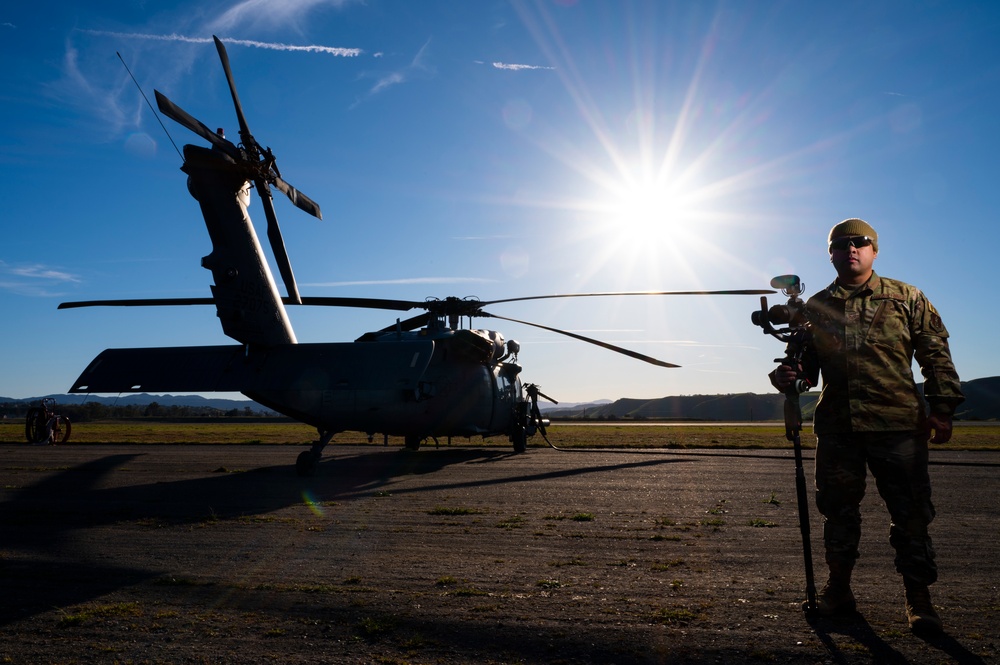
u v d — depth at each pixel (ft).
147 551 20.81
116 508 29.53
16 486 37.60
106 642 12.75
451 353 55.31
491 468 47.44
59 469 47.39
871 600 14.92
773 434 108.99
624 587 16.31
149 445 79.71
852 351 13.46
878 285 13.76
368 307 53.88
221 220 34.24
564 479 39.88
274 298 37.06
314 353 34.94
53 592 16.21
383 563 19.04
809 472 43.14
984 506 28.91
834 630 12.96
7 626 13.71
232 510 28.81
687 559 19.33
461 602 15.12
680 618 13.82
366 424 48.55
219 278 34.06
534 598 15.39
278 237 37.14
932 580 12.80
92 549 21.12
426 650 12.21
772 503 29.94
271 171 35.42
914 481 12.99
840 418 13.60
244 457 59.21
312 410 43.91
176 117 29.89
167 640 12.84
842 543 13.67
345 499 32.09
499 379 61.98
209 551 20.79
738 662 11.48
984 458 54.13
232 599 15.53
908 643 12.18
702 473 43.04
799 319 13.97
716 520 25.59
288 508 29.35
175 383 34.63
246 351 35.45
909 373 13.42
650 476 41.29
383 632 13.19
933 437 13.01
